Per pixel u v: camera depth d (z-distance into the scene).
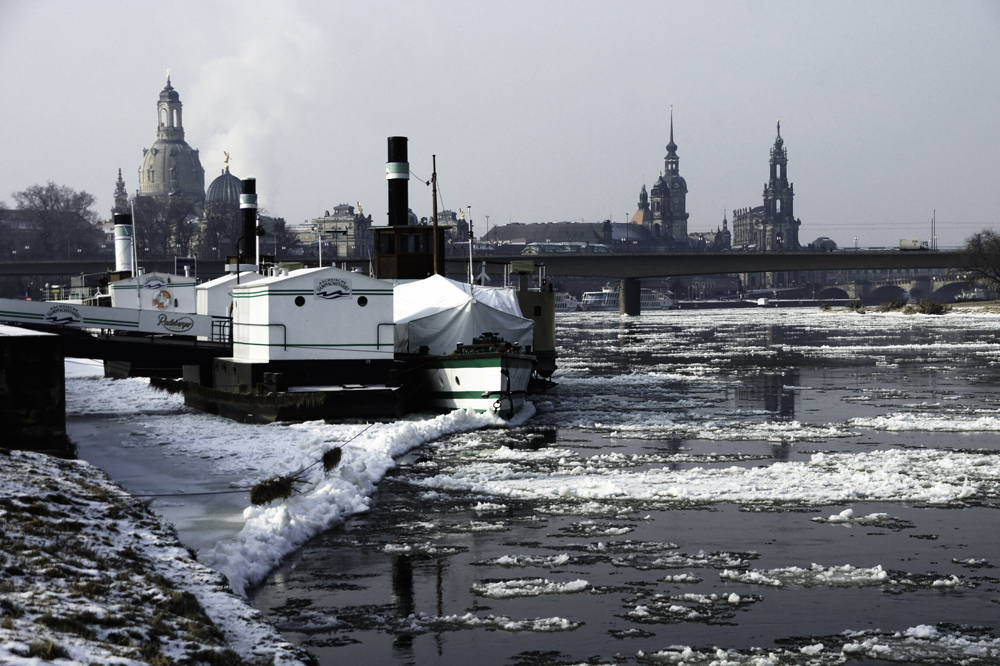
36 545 14.77
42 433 24.48
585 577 18.30
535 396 52.19
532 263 58.84
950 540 20.61
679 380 61.38
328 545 20.53
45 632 11.27
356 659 14.38
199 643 12.20
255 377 40.47
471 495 25.39
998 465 29.22
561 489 25.50
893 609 16.41
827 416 42.50
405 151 59.59
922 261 193.62
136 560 15.41
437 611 16.45
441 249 55.50
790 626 15.66
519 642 15.03
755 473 28.03
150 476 27.27
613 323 177.50
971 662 14.20
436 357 41.00
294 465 28.70
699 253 195.62
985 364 71.50
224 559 17.89
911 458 30.75
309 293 40.50
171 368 63.28
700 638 15.16
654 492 25.44
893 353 84.44
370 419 39.38
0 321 45.12
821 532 21.34
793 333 125.00
